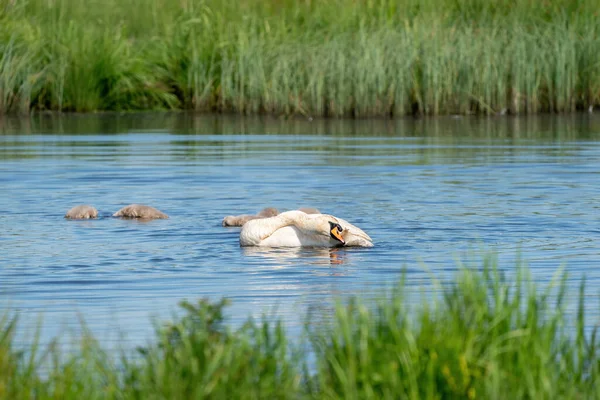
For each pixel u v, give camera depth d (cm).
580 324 862
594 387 787
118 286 1217
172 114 3544
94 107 3588
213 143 2747
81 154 2495
